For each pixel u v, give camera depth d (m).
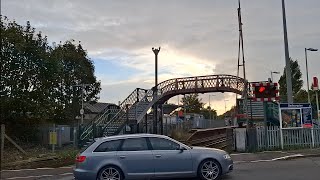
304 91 57.84
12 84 26.36
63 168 17.47
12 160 20.17
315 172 13.26
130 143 11.93
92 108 63.44
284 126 21.05
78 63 45.06
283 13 23.09
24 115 26.81
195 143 30.47
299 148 20.98
